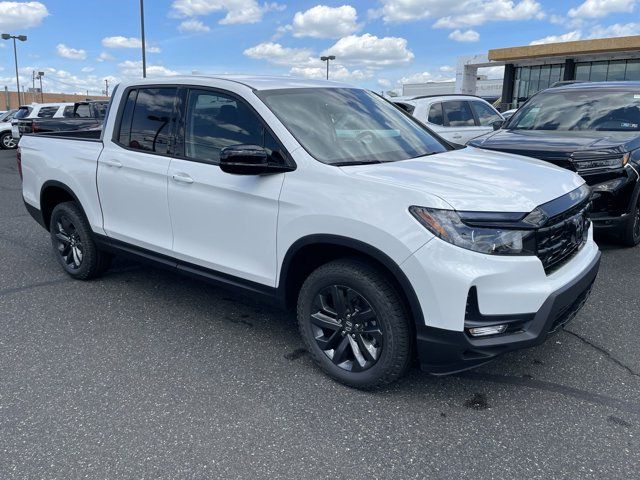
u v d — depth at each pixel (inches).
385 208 117.6
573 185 138.2
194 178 152.4
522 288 113.3
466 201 113.8
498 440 112.5
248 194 139.9
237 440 113.0
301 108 147.3
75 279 210.1
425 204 113.7
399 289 121.0
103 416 121.3
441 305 112.3
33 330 165.5
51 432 115.4
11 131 861.8
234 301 188.7
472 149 168.4
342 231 122.6
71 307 183.3
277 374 139.5
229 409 124.0
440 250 111.1
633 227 235.8
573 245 131.6
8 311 179.9
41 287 202.4
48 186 204.2
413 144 156.3
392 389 131.8
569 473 102.5
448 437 113.7
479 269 110.6
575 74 1360.7
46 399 127.9
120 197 177.0
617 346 151.9
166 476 102.4
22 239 273.1
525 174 134.4
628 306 178.7
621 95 274.5
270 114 140.9
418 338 117.4
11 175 545.0
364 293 123.7
